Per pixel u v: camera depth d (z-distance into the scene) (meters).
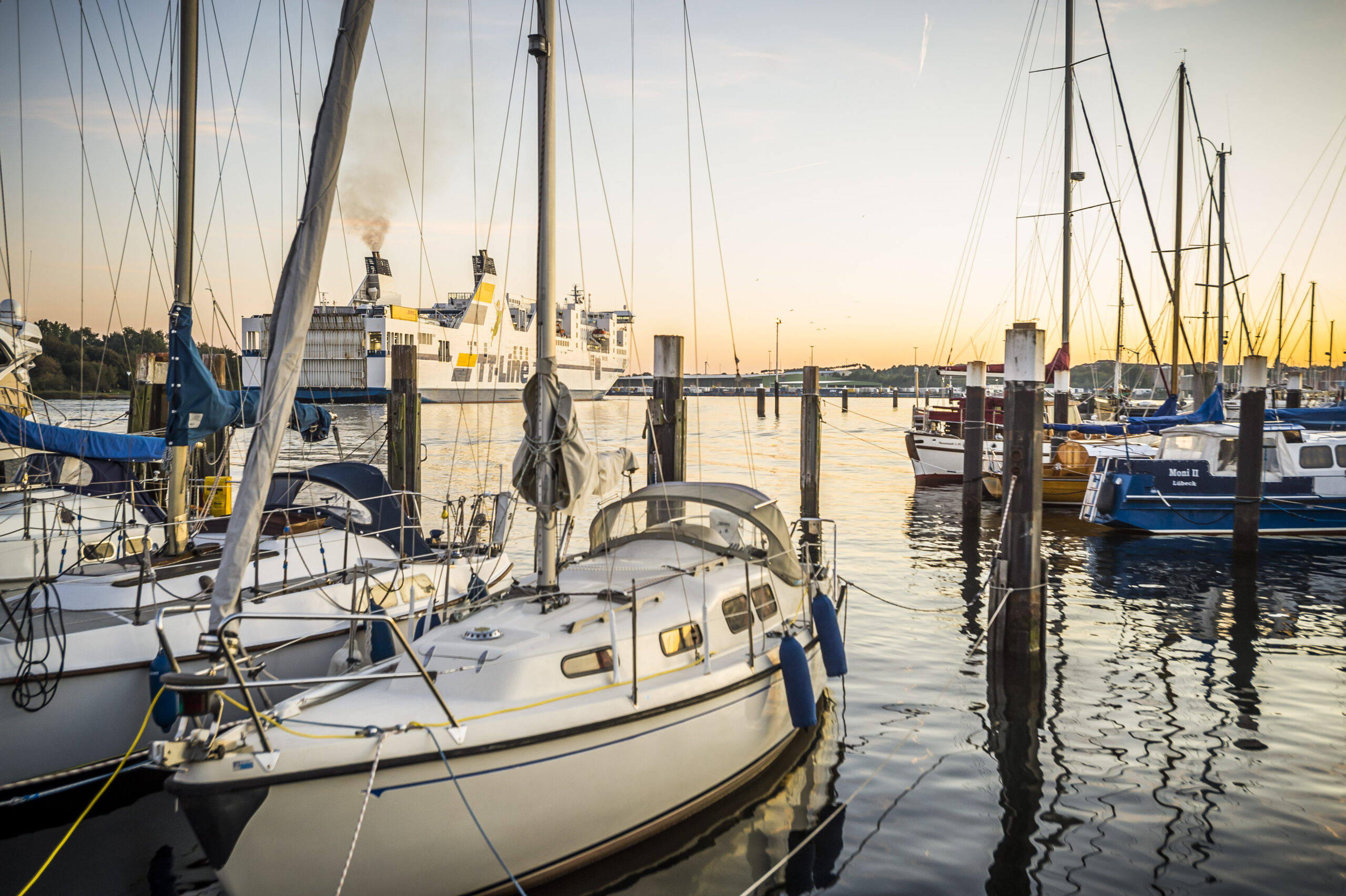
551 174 6.47
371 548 10.16
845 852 6.27
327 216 5.43
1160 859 6.16
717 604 7.16
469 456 31.81
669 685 6.26
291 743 4.79
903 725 8.55
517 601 6.79
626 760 5.86
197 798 4.46
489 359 72.44
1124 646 11.02
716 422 67.00
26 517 9.02
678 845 6.33
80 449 10.59
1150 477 18.34
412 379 16.02
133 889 5.83
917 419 29.88
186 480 9.57
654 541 8.39
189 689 4.56
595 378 93.50
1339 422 21.19
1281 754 7.84
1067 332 22.70
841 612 12.44
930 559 16.45
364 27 5.53
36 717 6.66
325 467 11.05
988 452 23.73
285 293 5.30
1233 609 12.83
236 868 4.59
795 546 8.89
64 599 7.79
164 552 9.16
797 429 58.16
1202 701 9.13
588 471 6.71
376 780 4.82
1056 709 8.94
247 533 5.00
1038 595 9.57
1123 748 8.00
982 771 7.55
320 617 4.97
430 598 9.20
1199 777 7.41
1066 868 6.06
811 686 7.05
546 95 6.41
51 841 6.46
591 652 6.05
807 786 7.26
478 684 5.62
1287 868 6.02
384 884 4.96
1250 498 15.98
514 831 5.34
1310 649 10.86
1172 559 16.48
